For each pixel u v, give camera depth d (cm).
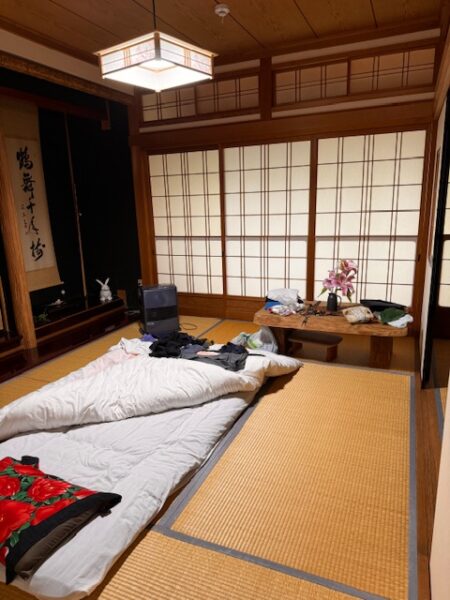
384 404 281
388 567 158
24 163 455
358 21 349
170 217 504
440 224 280
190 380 262
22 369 362
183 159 478
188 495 200
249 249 471
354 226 417
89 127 511
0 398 310
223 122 444
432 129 369
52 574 145
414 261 402
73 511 161
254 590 150
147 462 206
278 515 186
